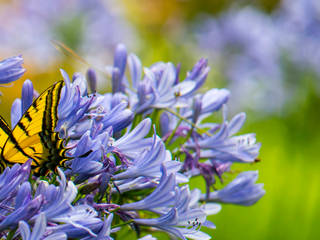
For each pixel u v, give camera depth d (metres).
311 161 1.21
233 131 0.74
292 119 1.24
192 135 0.74
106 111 0.71
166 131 0.75
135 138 0.69
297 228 1.12
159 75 0.74
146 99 0.74
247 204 0.75
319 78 1.26
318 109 1.23
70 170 0.66
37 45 1.25
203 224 0.70
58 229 0.64
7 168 0.64
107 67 0.77
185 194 0.68
